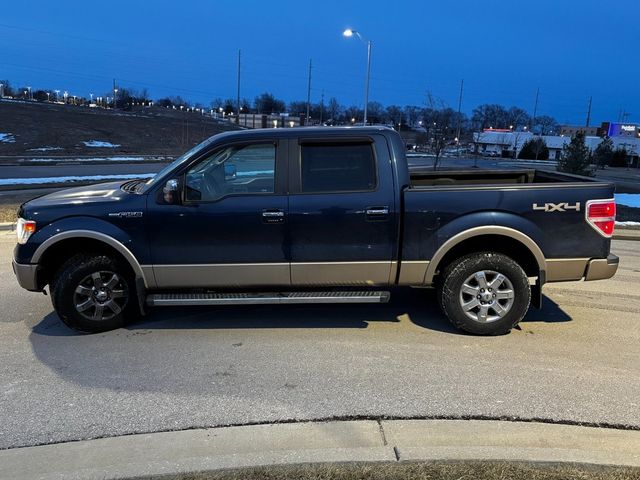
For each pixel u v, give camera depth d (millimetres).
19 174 24141
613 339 5000
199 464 2902
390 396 3809
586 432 3311
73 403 3740
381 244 4820
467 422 3436
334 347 4746
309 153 4816
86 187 5613
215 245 4801
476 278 4895
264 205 4762
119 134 58594
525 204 4781
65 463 3000
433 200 4766
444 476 2789
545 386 3980
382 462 2898
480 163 52406
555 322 5484
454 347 4746
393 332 5117
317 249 4812
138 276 4863
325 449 3051
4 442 3252
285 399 3768
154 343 4852
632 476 2807
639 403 3719
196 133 64688
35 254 4812
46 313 5719
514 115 123500
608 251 4914
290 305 5957
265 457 2963
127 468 2883
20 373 4234
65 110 76312
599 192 4820
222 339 4945
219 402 3732
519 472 2822
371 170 4824
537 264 4883
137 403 3730
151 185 4832
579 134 25672
